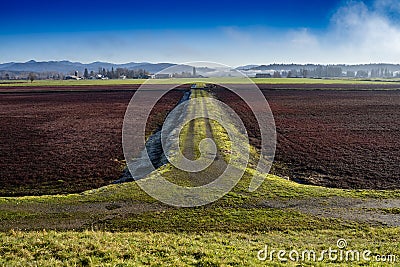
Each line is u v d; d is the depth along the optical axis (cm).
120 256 1106
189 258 1094
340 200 1942
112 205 1844
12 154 3100
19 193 2189
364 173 2528
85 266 1038
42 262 1046
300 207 1825
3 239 1280
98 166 2733
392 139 3606
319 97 7744
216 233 1480
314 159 2898
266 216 1702
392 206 1861
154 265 1032
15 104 6981
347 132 3978
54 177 2481
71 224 1634
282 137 3712
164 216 1700
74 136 3838
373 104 6569
